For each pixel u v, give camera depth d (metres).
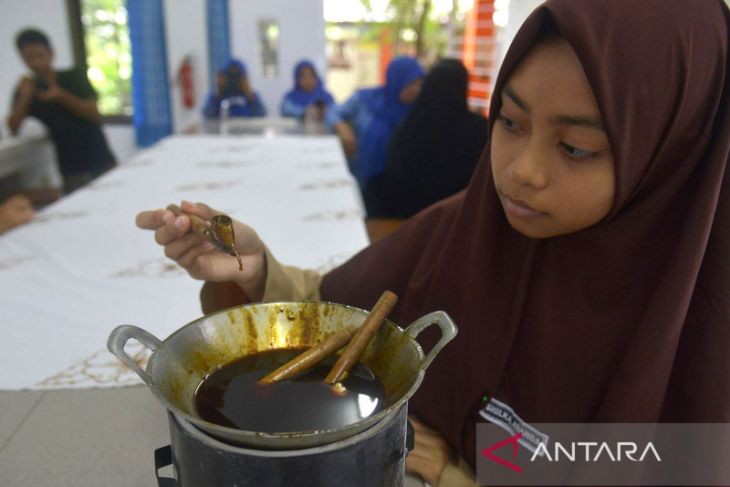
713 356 0.55
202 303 0.72
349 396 0.40
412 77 3.00
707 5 0.50
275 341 0.46
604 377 0.60
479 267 0.65
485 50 3.42
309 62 4.32
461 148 2.38
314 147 2.45
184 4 4.38
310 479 0.33
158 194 1.66
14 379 0.74
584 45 0.44
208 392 0.40
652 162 0.53
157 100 4.50
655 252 0.57
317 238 1.30
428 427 0.70
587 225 0.54
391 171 2.58
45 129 3.36
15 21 4.15
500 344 0.64
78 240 1.27
